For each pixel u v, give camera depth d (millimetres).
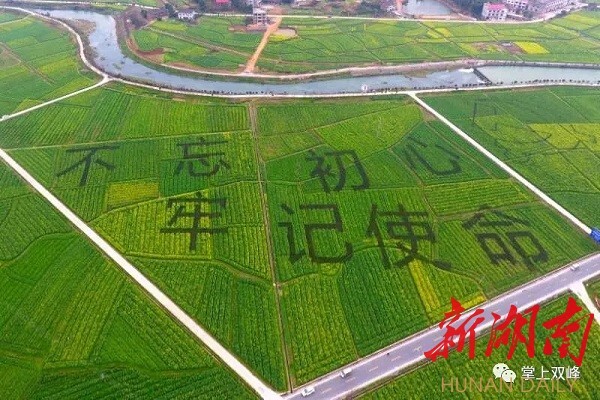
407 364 68125
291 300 77125
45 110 129375
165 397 63406
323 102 135750
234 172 105875
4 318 73062
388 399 63906
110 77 147750
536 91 145625
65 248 85688
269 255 85500
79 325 72125
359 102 136250
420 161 111438
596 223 94625
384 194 100438
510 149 117062
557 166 111250
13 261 83000
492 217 95062
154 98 135875
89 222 91688
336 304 76625
